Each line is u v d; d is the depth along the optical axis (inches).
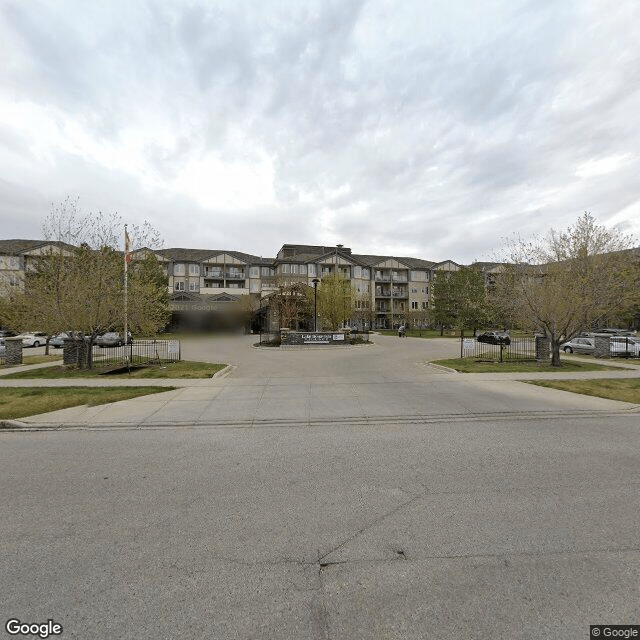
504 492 161.6
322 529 132.8
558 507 147.5
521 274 743.1
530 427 270.4
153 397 370.9
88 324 590.9
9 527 135.6
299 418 295.6
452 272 1911.9
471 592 100.4
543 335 735.7
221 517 141.9
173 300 1865.2
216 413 310.7
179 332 1748.3
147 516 142.9
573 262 676.1
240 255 2351.1
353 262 2374.5
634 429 264.5
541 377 490.6
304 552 119.3
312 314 1464.1
